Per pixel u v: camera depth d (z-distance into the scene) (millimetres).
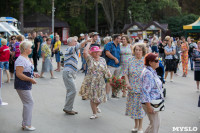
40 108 7457
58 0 47000
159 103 4660
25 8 43344
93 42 9438
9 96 8656
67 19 48312
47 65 11727
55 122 6395
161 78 8773
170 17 46000
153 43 15062
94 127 6129
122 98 8703
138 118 5641
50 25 41594
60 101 8203
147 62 4766
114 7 49688
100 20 54281
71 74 6770
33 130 5863
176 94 9492
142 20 46375
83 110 7375
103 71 6520
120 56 8797
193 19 44406
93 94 6473
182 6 52156
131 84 5742
